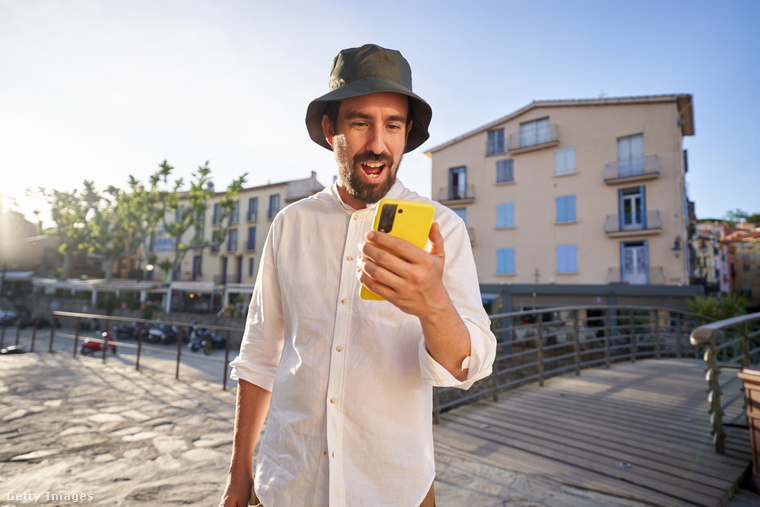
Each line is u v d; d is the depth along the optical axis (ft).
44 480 9.61
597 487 9.24
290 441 2.99
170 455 11.08
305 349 3.12
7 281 134.00
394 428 2.87
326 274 3.24
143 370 23.21
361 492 2.76
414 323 2.99
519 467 10.32
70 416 14.52
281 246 3.58
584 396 17.35
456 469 10.19
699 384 19.53
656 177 56.39
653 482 9.48
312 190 96.84
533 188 66.39
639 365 25.02
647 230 55.42
